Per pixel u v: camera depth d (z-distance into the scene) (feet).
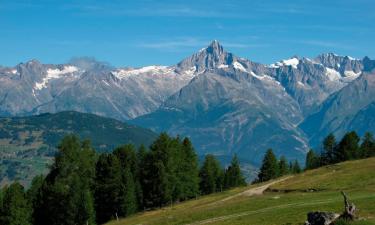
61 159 470.39
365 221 199.11
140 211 502.79
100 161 492.95
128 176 482.28
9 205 444.96
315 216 207.82
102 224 461.37
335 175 458.09
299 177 507.30
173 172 510.58
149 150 513.45
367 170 454.81
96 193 483.10
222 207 371.97
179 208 461.78
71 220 439.63
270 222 273.54
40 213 463.01
